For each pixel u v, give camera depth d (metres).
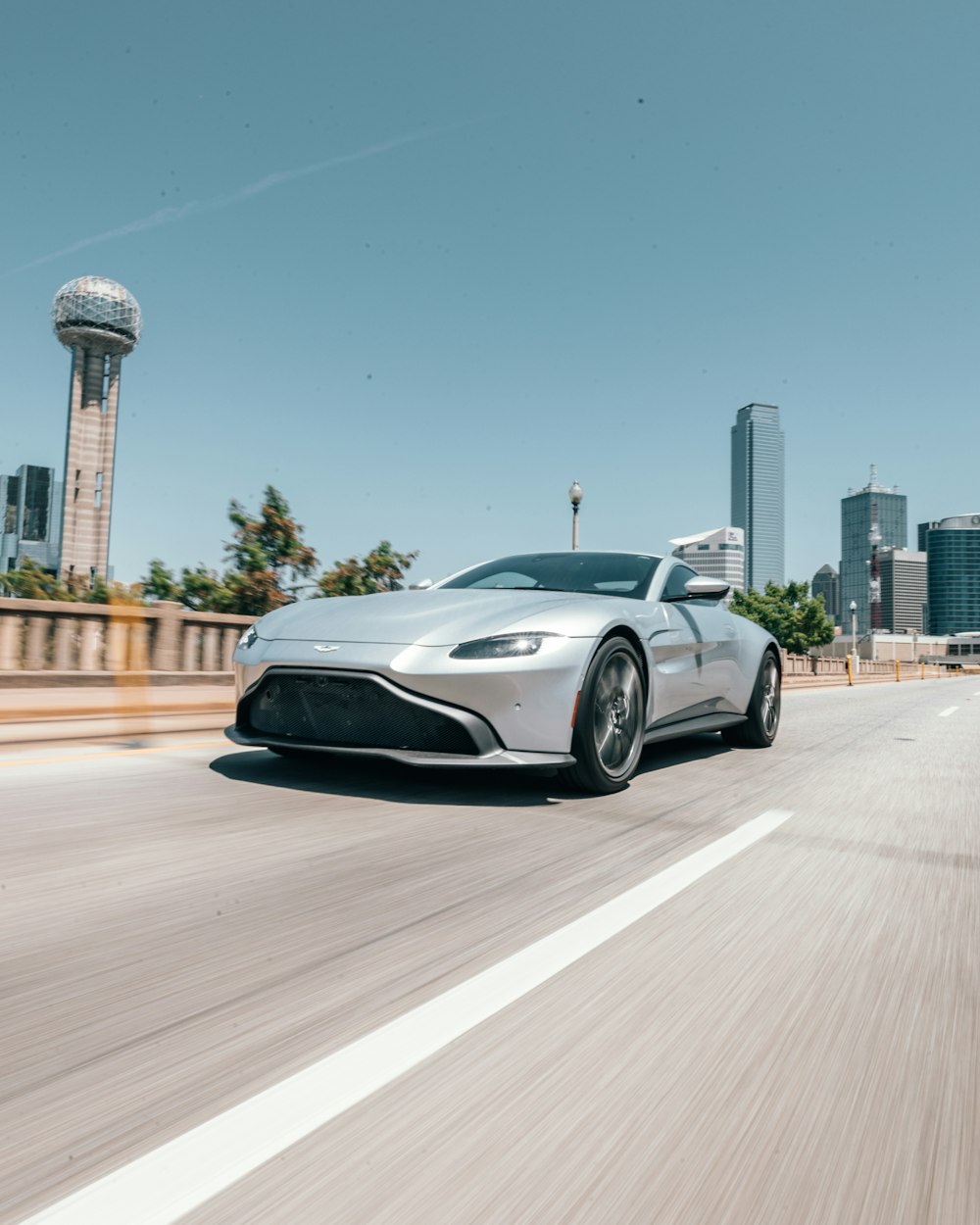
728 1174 1.12
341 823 3.09
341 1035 1.47
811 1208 1.06
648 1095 1.31
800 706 11.19
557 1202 1.05
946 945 2.04
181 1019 1.52
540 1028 1.52
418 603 3.80
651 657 4.13
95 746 4.94
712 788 4.10
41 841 2.79
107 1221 0.99
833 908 2.29
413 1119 1.22
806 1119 1.26
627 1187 1.08
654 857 2.75
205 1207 1.02
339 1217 1.01
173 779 3.88
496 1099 1.28
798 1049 1.48
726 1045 1.48
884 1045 1.50
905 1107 1.30
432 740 3.35
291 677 3.55
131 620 7.88
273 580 11.82
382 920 2.07
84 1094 1.27
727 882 2.49
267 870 2.48
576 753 3.61
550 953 1.89
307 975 1.73
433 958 1.84
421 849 2.76
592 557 5.01
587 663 3.58
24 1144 1.14
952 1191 1.10
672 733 4.44
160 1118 1.21
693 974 1.80
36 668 7.30
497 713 3.33
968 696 16.56
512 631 3.47
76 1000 1.60
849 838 3.13
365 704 3.41
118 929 1.98
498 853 2.74
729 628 5.22
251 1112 1.23
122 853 2.65
